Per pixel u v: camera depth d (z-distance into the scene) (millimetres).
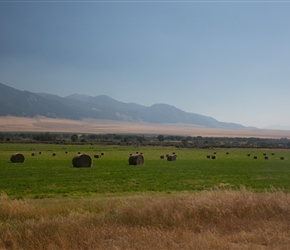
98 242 8773
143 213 10969
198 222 10375
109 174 42469
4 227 10516
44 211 13062
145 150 124500
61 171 46625
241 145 189000
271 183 33094
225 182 34125
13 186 30641
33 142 186125
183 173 44188
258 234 9211
